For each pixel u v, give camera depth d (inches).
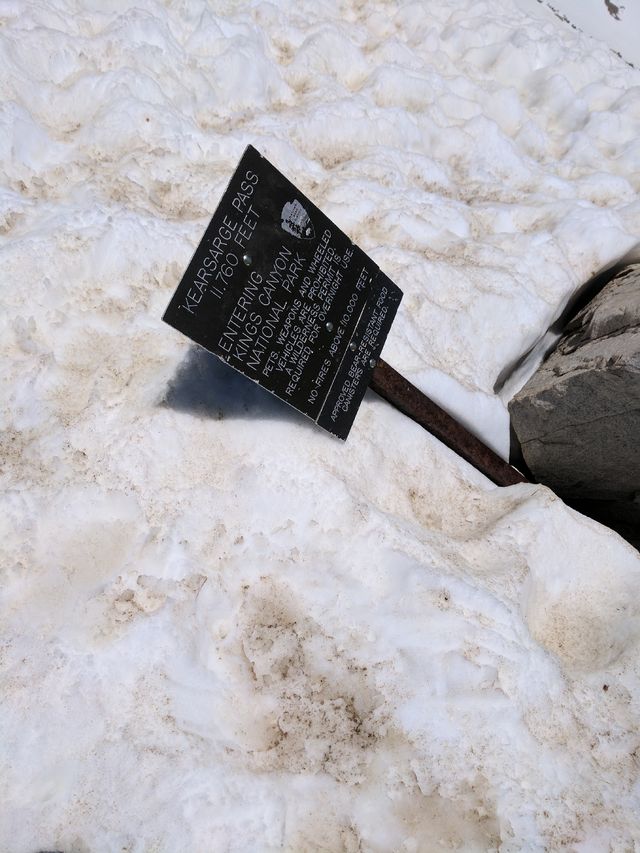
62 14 66.5
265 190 39.6
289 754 35.1
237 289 39.8
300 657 38.1
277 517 42.3
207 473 42.7
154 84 63.4
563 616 45.5
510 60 91.5
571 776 36.3
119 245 51.0
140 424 42.7
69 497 39.5
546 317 62.0
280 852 32.1
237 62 70.1
